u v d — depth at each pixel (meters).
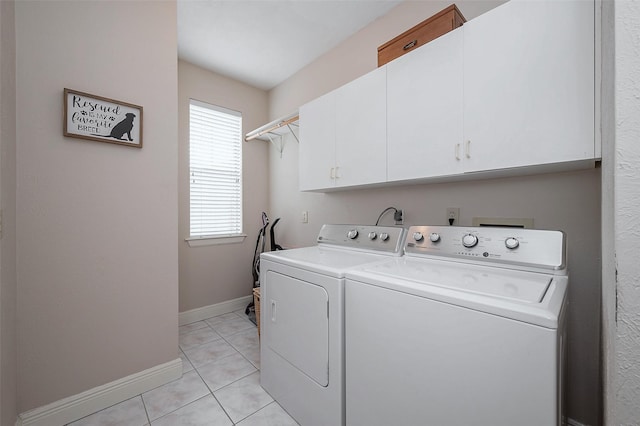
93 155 1.50
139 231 1.66
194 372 1.85
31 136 1.32
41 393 1.34
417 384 0.93
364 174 1.71
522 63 1.08
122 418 1.43
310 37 2.33
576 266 1.27
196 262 2.77
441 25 1.37
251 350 2.15
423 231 1.47
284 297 1.49
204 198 2.83
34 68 1.33
